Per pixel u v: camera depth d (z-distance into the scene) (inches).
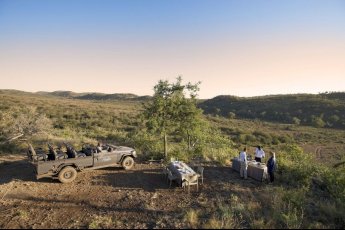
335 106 4372.5
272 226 307.0
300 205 373.4
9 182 465.4
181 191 436.8
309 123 3978.8
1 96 3292.3
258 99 5625.0
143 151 722.2
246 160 511.2
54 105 3051.2
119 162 544.1
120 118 2203.5
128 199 401.1
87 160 497.4
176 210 363.9
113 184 466.6
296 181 493.7
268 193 417.1
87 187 451.2
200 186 461.1
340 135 3088.1
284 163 570.9
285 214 341.4
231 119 4286.4
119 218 341.1
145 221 332.8
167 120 618.8
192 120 620.4
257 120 4261.8
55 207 373.4
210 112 5236.2
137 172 535.2
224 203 385.7
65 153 512.7
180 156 635.5
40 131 885.2
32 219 337.1
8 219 335.3
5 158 616.7
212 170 560.4
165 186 459.8
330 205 380.2
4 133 827.4
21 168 546.0
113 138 1028.5
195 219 327.3
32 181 474.9
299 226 309.1
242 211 349.7
